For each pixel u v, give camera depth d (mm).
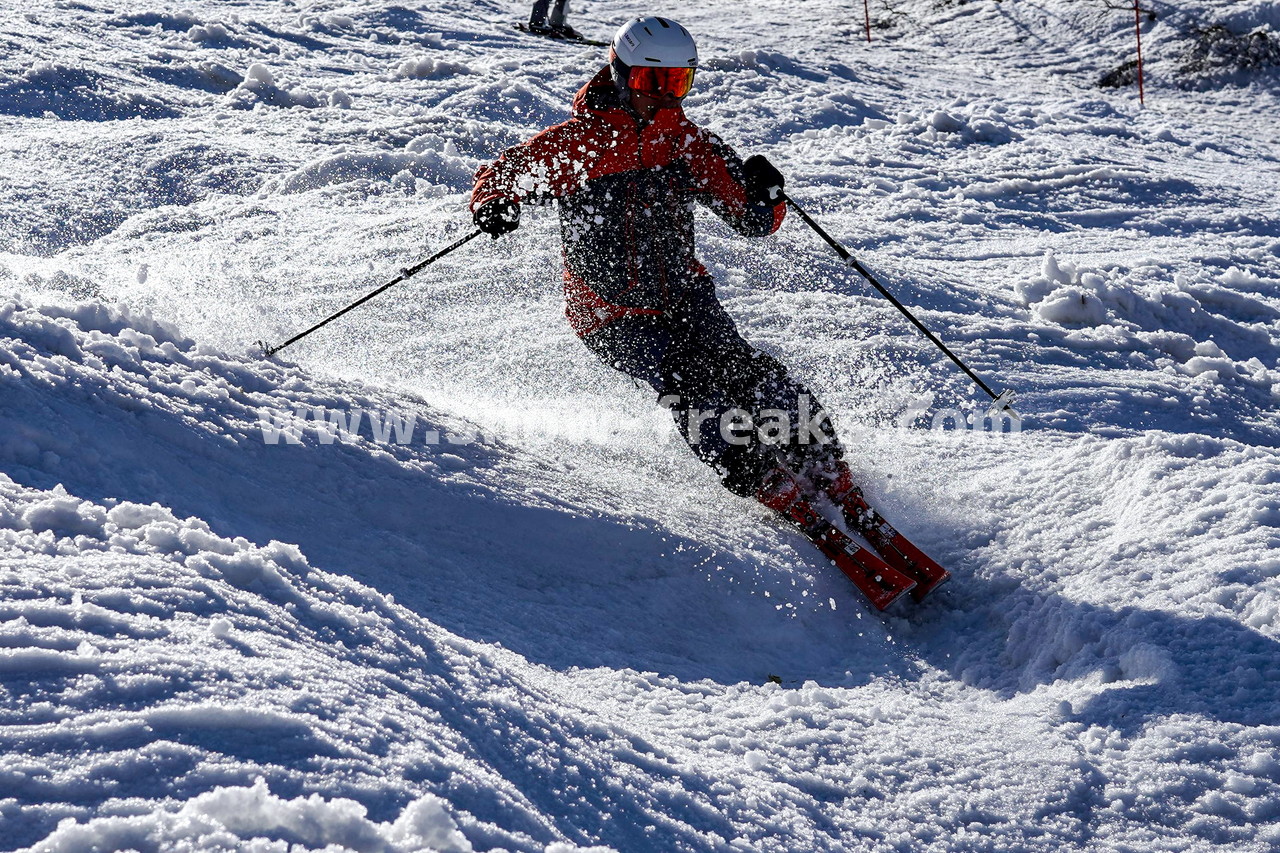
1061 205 14656
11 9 17672
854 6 32250
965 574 5316
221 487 4047
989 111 19594
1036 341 8945
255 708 2289
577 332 5820
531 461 5434
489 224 5488
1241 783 3244
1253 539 4613
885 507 5930
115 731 2086
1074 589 4770
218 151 12211
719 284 9023
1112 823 3189
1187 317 9977
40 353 4191
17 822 1810
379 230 9898
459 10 25000
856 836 3084
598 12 29812
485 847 2152
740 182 5582
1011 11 29406
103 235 9977
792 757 3469
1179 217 14398
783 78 20125
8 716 2041
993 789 3336
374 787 2178
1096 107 21922
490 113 15906
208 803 1902
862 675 4578
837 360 7953
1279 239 13625
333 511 4254
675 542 5043
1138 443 5801
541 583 4492
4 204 10195
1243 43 25391
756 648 4648
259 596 2996
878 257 10258
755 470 5461
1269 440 7781
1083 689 4004
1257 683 3697
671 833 2711
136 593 2723
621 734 3174
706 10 31406
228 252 9203
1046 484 5891
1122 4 28062
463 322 7867
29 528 3023
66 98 13836
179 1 21531
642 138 5402
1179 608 4281
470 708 2855
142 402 4195
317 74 17625
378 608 3309
